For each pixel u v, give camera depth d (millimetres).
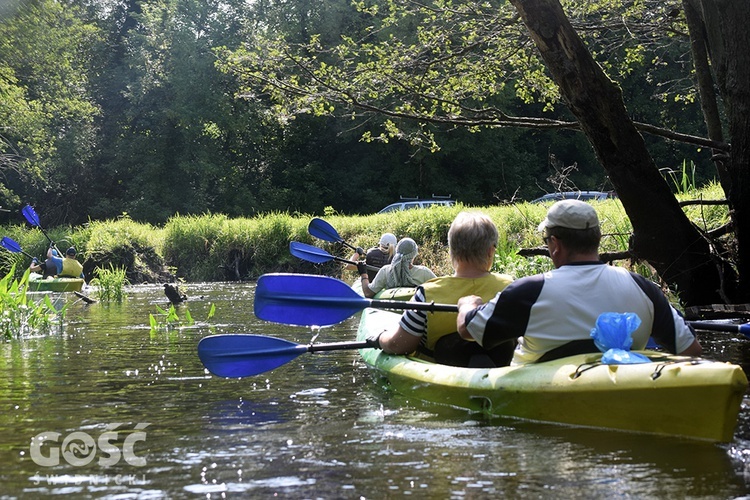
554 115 36094
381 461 3080
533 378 3697
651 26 9578
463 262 4422
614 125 7012
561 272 3682
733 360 5453
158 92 36062
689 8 8094
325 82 9633
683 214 7453
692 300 7734
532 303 3662
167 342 6961
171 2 35562
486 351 4449
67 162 34250
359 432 3559
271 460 3121
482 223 4395
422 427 3635
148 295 14383
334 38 30641
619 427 3412
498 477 2848
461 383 4047
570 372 3566
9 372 5352
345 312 4695
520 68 10477
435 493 2689
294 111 9828
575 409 3525
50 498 2699
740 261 7496
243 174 38156
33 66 27109
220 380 4977
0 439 3486
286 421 3803
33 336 7594
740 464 2924
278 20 32406
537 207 16281
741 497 2586
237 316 9562
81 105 30297
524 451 3168
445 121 9094
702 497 2590
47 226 36000
